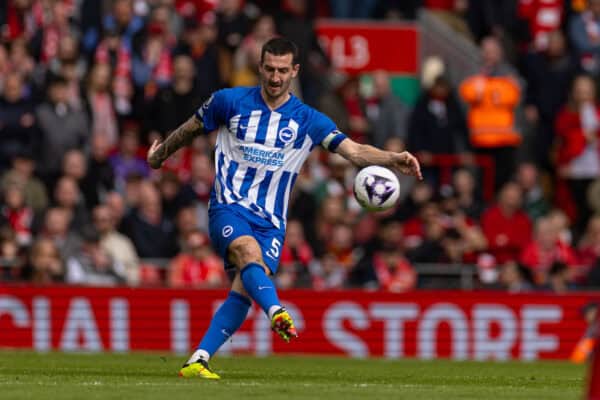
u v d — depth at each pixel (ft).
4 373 114.52
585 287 197.47
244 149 104.78
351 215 207.00
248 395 87.04
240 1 234.38
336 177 213.46
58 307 181.57
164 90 215.51
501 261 201.67
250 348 182.70
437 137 223.30
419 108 224.33
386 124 227.20
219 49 225.76
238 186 104.83
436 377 121.60
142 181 201.57
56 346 181.37
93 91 213.66
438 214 203.92
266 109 105.09
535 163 235.61
